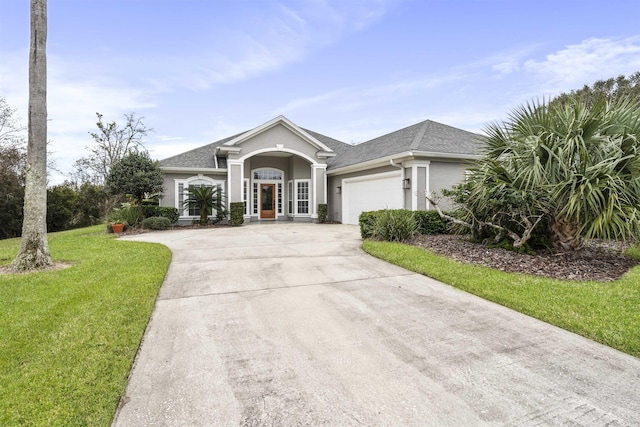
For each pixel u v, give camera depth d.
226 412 2.36
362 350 3.24
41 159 6.46
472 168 7.84
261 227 14.90
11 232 17.75
